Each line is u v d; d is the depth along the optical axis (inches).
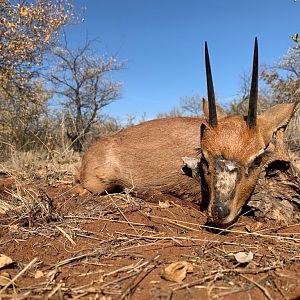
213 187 16.4
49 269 13.1
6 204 20.1
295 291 11.3
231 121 17.7
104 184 23.2
